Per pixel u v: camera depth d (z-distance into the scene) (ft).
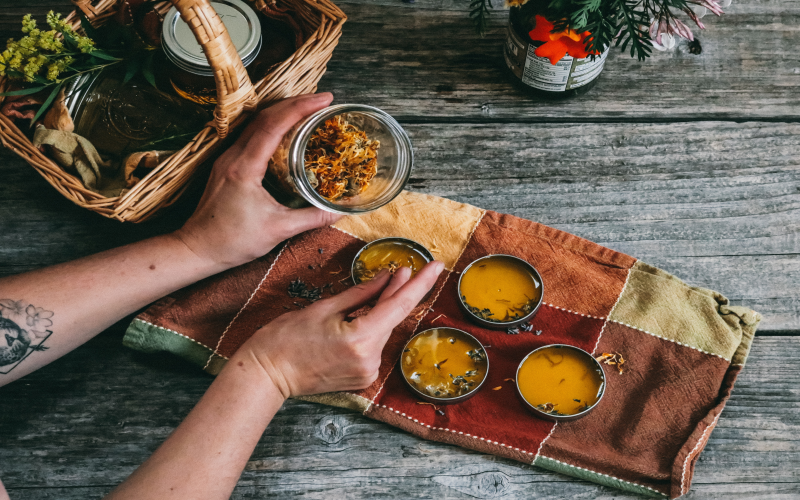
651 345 3.40
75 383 3.45
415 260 3.61
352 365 2.92
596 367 3.25
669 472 3.09
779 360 3.48
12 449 3.32
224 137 3.26
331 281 3.62
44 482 3.27
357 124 3.57
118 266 3.19
